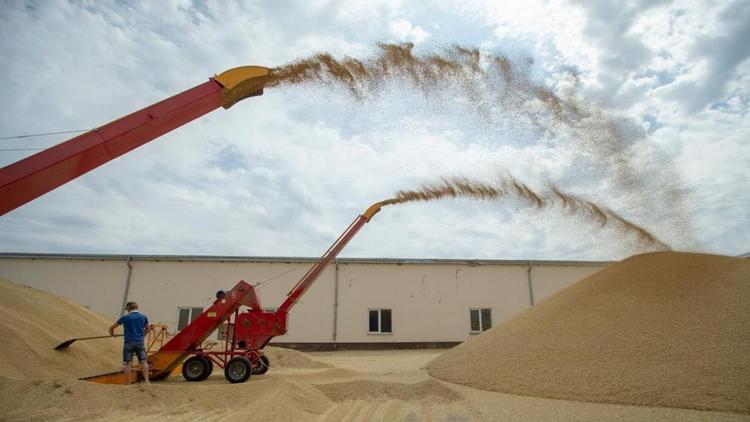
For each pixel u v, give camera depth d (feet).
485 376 28.71
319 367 44.80
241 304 33.19
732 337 22.39
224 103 23.00
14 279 68.08
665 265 32.40
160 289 69.56
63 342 30.37
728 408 18.28
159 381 31.58
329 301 72.13
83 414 19.39
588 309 31.27
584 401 22.03
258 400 21.43
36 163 17.70
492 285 76.28
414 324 73.10
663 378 21.47
